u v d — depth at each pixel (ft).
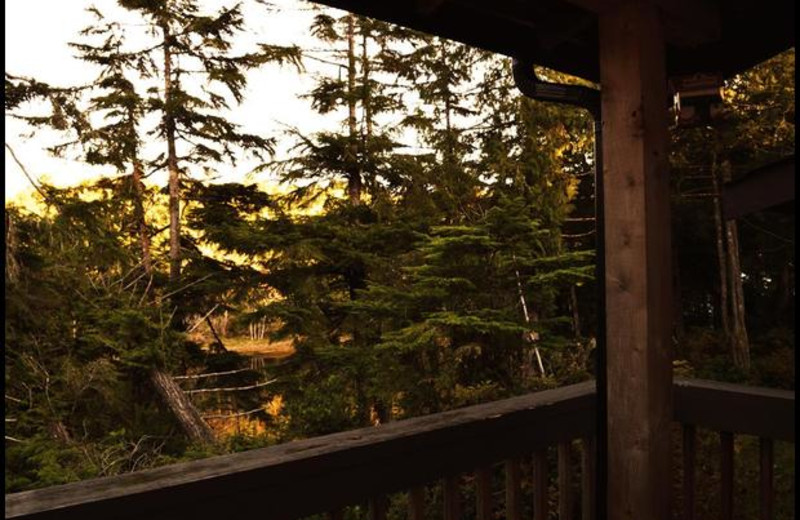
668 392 5.59
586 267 22.62
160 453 26.04
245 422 35.55
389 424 5.60
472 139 37.99
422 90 38.45
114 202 33.99
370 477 5.05
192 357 35.94
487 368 22.21
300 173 37.42
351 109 37.45
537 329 21.43
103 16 34.76
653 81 5.57
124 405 27.02
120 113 34.32
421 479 5.38
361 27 36.78
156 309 29.91
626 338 5.59
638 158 5.47
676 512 14.03
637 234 5.50
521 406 6.35
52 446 20.21
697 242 50.21
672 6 5.84
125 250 28.96
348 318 34.71
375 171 37.50
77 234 24.61
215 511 4.22
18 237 20.99
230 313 37.58
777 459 16.84
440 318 21.65
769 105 38.42
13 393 21.98
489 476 5.96
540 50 7.20
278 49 36.24
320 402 29.32
